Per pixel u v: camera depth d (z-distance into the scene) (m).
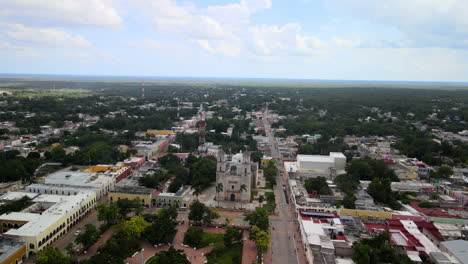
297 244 172.38
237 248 166.25
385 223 180.88
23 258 149.50
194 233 167.12
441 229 172.12
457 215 191.75
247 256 159.00
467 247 149.50
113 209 180.38
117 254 151.38
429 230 171.75
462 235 164.62
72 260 145.12
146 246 165.62
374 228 173.12
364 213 192.12
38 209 194.88
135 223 166.25
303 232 171.25
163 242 167.62
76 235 175.88
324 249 147.62
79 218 193.25
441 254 146.12
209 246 167.38
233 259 155.50
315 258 141.00
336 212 197.25
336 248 149.75
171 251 147.62
